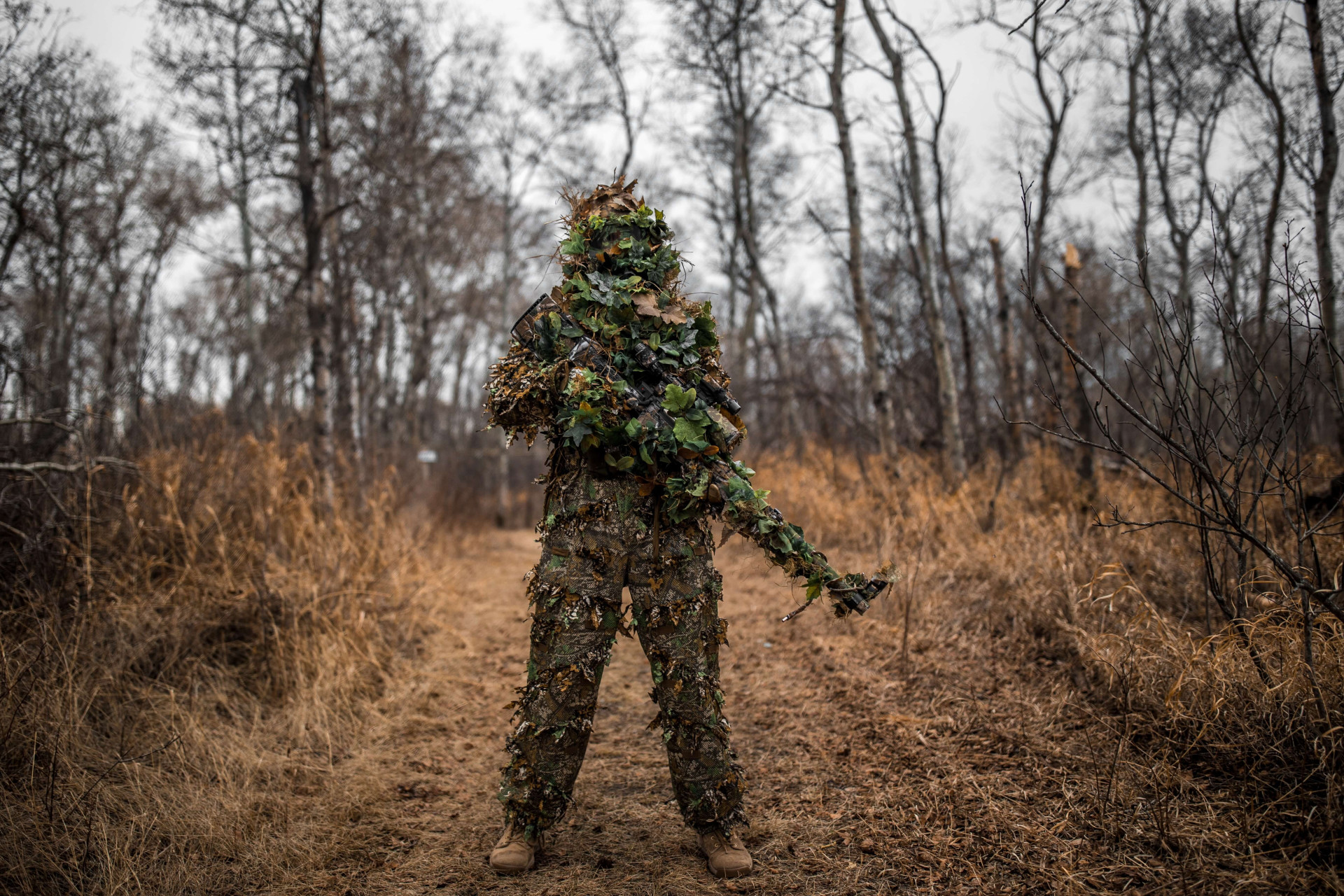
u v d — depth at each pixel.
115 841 2.11
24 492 3.70
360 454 7.50
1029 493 5.81
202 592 3.83
